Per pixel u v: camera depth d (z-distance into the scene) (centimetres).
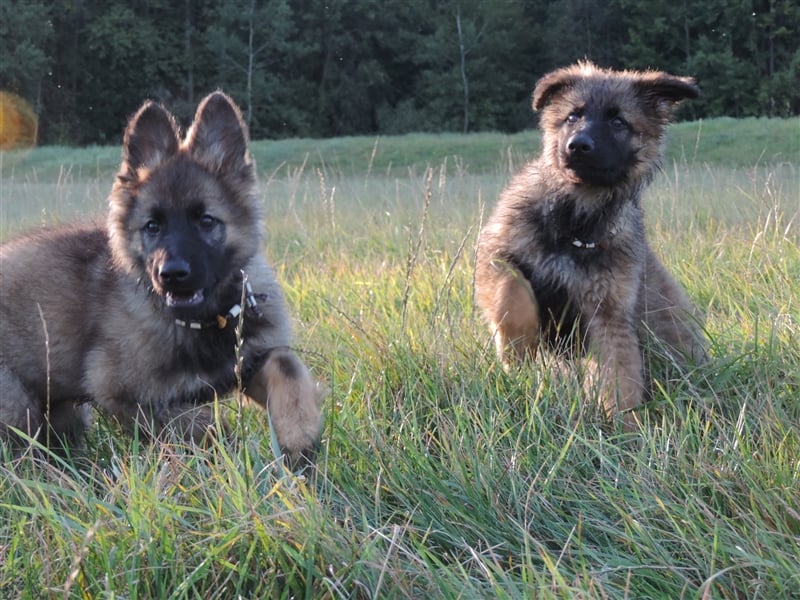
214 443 153
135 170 171
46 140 1705
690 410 166
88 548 134
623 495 147
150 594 133
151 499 139
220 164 173
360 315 199
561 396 170
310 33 1877
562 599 131
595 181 188
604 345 188
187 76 1856
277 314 169
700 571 137
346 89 1877
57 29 1766
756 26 1642
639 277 192
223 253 168
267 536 136
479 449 156
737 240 248
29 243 175
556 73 203
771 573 134
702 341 192
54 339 167
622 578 137
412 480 150
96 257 172
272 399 161
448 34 1844
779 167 418
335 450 158
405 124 1816
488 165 912
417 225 304
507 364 187
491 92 1850
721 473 149
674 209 296
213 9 1878
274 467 150
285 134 1816
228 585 136
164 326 164
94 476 157
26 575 134
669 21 1691
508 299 191
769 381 169
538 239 192
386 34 1941
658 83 198
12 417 167
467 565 141
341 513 148
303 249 300
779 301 200
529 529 145
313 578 135
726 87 1584
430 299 212
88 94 1791
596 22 1809
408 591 133
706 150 849
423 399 171
